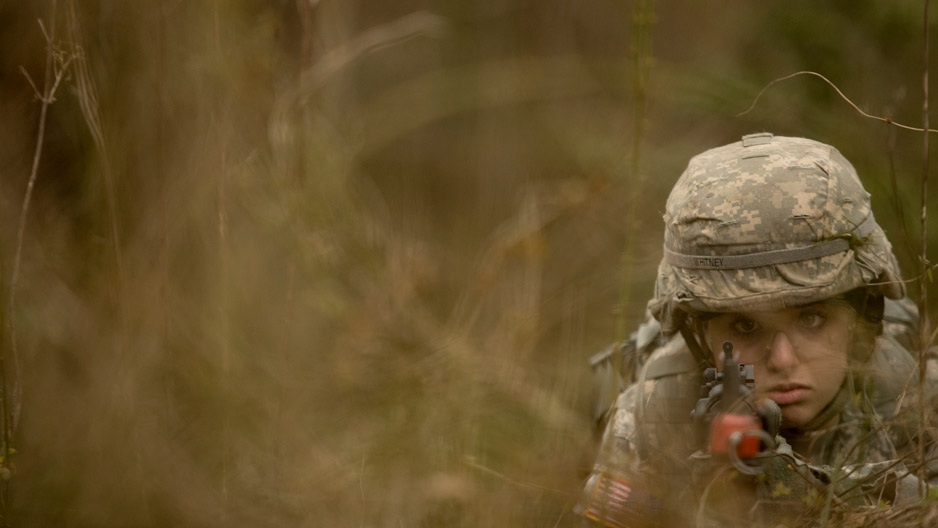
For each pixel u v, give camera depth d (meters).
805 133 7.86
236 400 5.12
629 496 4.32
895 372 4.99
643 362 5.80
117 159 5.45
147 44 5.48
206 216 5.55
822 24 8.94
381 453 5.15
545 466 4.83
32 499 4.68
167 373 5.17
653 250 8.20
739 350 4.79
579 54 14.96
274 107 6.03
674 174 8.94
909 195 6.95
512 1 15.83
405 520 4.75
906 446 4.76
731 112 8.39
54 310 5.42
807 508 4.15
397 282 7.10
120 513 4.62
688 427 4.80
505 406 5.84
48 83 5.02
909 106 8.00
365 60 13.55
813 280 4.56
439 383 5.84
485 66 12.77
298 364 5.73
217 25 5.55
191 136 5.50
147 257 5.36
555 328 7.53
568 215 8.50
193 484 4.75
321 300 6.15
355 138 8.17
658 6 13.60
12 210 5.61
